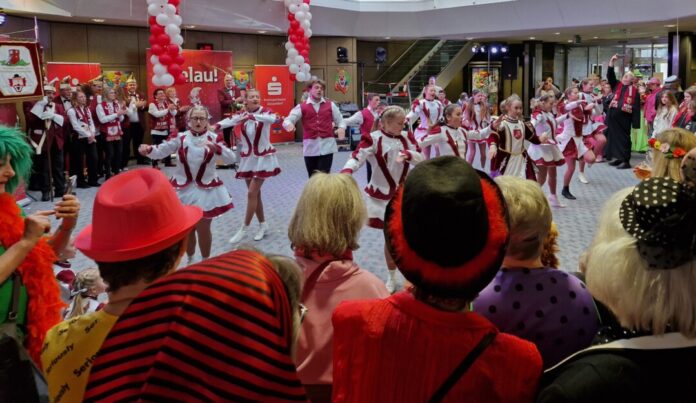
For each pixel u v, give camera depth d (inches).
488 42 774.5
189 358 35.1
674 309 43.9
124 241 50.4
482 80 814.5
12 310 73.2
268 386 35.9
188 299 36.4
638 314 44.9
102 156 393.1
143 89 498.6
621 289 45.6
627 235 49.0
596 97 428.5
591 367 43.6
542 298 58.2
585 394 42.5
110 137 385.1
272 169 236.8
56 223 263.0
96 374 37.1
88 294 117.8
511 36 665.6
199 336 35.5
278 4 516.4
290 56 407.2
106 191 52.6
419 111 431.5
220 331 35.8
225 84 506.0
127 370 36.3
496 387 45.7
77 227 254.7
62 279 123.4
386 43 731.4
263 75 566.6
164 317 36.4
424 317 47.3
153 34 308.0
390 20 606.5
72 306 110.0
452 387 45.7
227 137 500.4
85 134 350.0
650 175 104.5
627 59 821.9
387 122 178.5
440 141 236.5
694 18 488.7
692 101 283.3
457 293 45.7
